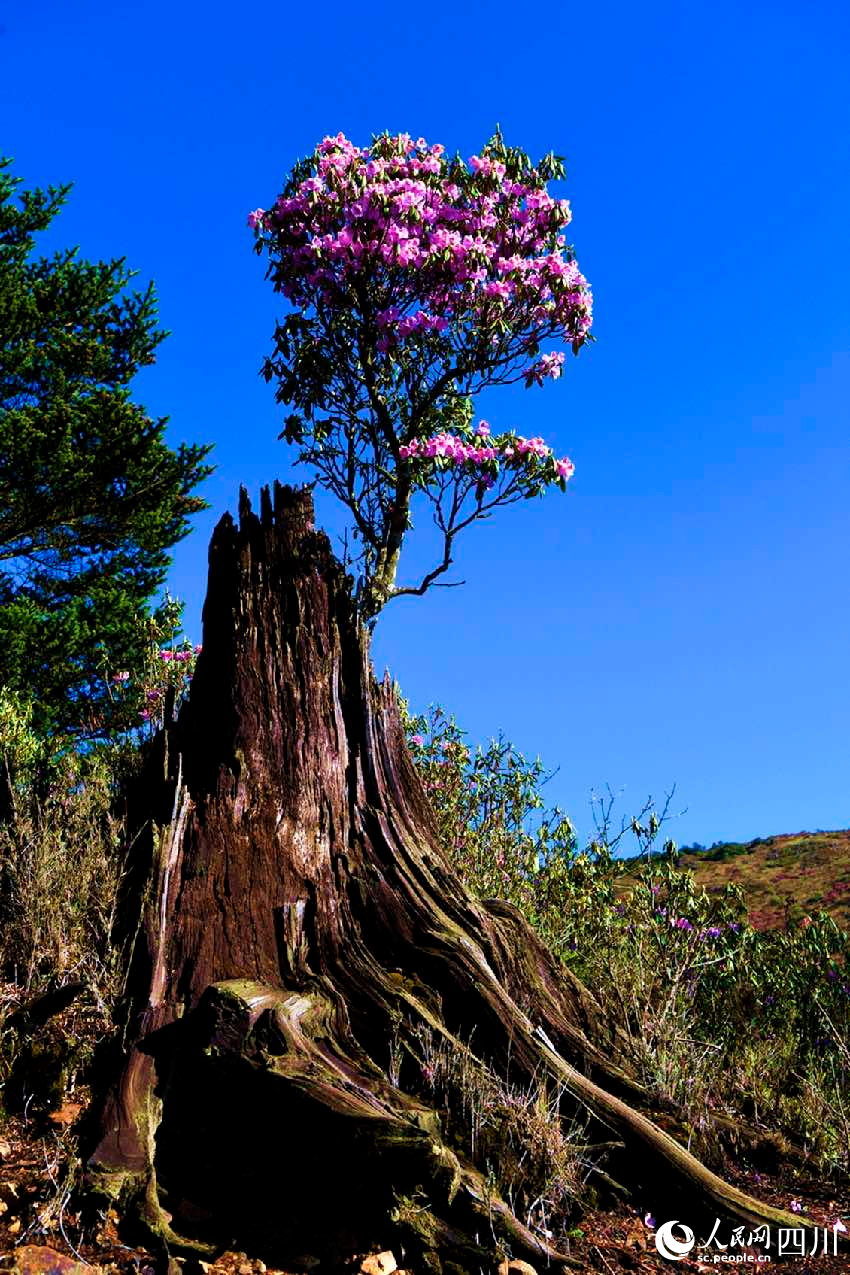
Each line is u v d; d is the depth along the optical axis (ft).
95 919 16.37
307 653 18.06
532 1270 12.38
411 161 26.48
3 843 18.93
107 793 21.74
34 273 61.16
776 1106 20.71
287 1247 12.10
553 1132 14.65
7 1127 13.10
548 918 24.90
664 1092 17.63
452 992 16.35
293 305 26.23
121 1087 13.16
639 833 25.46
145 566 62.75
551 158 26.25
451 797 27.94
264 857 16.16
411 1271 12.13
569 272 25.40
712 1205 14.76
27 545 59.77
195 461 58.39
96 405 55.36
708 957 25.25
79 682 49.67
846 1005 27.09
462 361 25.70
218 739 17.22
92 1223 11.78
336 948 16.12
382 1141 12.55
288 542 18.78
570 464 25.26
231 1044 13.44
